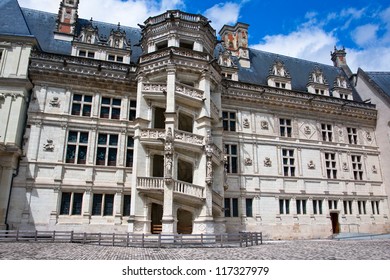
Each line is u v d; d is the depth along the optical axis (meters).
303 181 29.72
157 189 20.67
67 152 23.88
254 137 29.22
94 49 27.47
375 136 35.09
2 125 22.08
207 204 21.45
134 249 15.58
